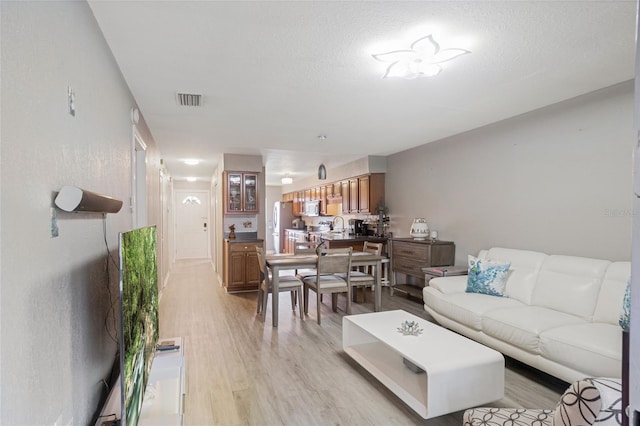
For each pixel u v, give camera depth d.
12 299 0.90
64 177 1.30
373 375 2.56
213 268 8.11
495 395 2.15
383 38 2.07
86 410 1.52
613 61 2.44
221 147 5.26
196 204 10.32
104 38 2.00
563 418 1.01
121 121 2.46
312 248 4.89
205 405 2.29
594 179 3.10
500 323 2.79
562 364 2.32
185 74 2.55
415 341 2.44
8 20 0.90
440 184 4.99
